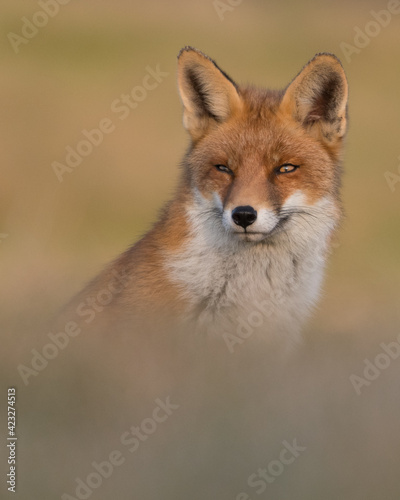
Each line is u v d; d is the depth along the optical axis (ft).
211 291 42.06
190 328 41.06
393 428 28.55
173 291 41.73
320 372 35.09
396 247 98.02
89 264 64.80
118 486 26.58
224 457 26.96
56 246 83.25
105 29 207.82
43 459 27.68
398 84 171.53
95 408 30.96
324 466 26.27
